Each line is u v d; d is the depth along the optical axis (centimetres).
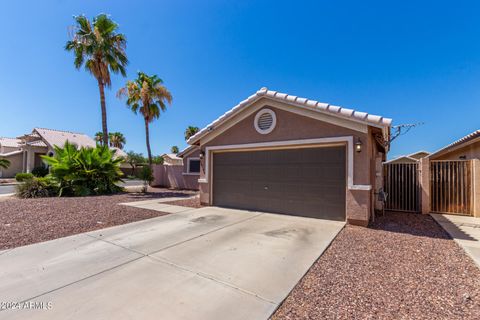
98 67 1766
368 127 704
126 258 437
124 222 721
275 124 847
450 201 898
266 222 726
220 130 987
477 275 371
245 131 922
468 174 871
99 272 378
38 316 262
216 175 1029
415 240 557
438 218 816
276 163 869
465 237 577
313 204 787
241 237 572
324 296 311
